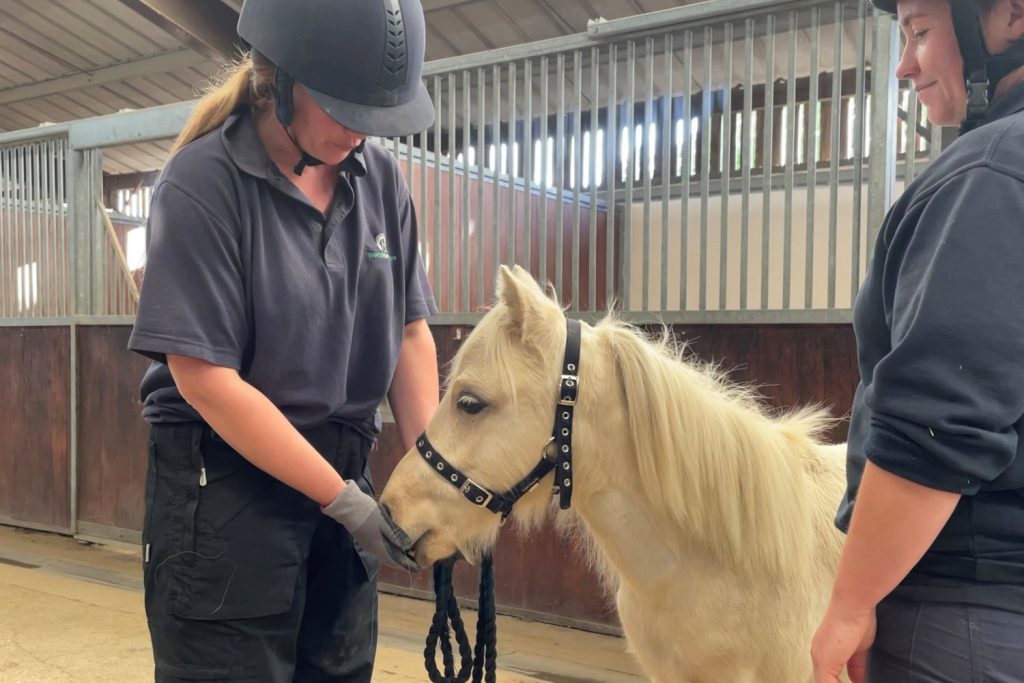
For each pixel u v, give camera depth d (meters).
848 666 0.85
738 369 2.17
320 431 1.09
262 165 0.98
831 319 2.01
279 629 1.04
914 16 0.78
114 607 2.68
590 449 1.07
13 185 3.82
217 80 1.14
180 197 0.93
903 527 0.68
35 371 3.68
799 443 1.21
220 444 1.00
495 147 2.57
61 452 3.61
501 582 2.60
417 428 1.24
